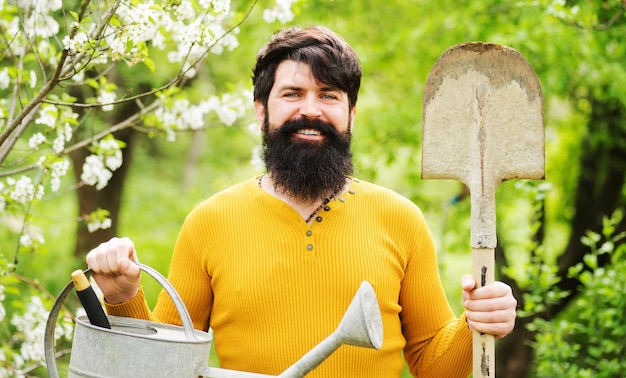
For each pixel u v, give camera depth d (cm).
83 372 172
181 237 220
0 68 291
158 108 309
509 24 519
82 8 220
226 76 646
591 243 378
